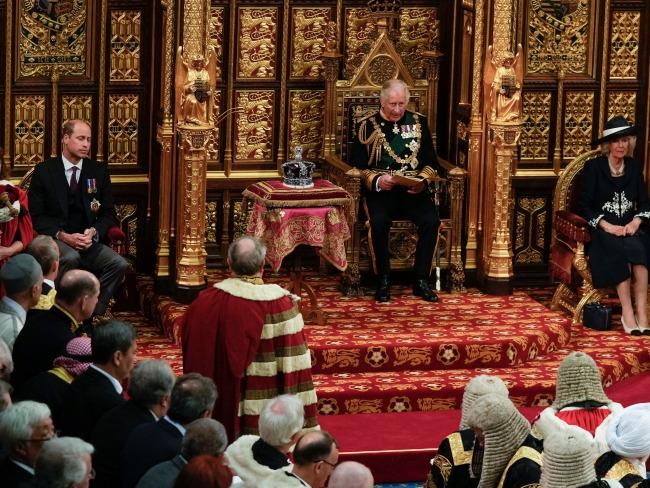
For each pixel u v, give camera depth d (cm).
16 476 1037
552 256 1983
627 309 1891
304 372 1391
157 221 1961
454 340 1738
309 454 1078
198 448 1019
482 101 1967
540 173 2080
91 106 1972
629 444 1124
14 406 1042
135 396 1129
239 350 1363
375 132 1931
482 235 1986
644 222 1911
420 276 1922
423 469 1539
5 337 1320
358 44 2055
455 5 2025
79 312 1281
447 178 1977
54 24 1941
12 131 1944
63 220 1748
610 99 2095
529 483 1068
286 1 2014
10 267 1324
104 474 1115
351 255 1922
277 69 2030
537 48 2069
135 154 1994
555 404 1248
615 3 2075
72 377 1216
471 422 1092
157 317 1859
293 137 2050
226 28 2000
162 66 1906
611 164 1922
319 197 1744
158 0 1922
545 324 1828
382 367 1711
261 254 1388
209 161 2022
